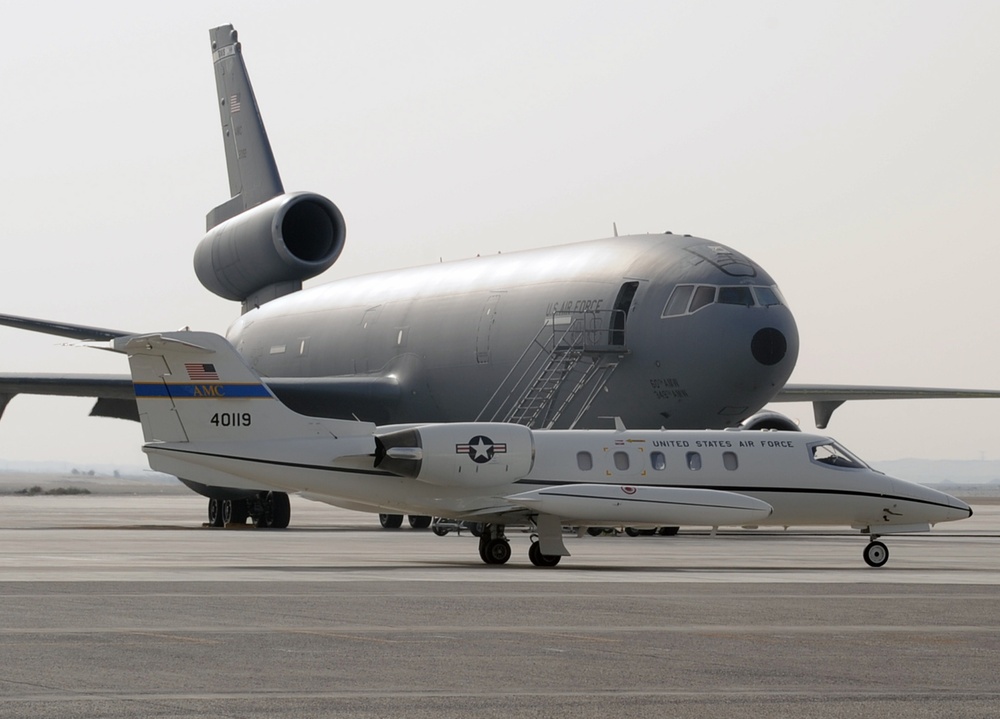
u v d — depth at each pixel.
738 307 74.38
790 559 60.41
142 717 21.67
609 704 23.22
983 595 42.69
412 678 25.70
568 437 57.59
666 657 28.66
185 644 29.86
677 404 75.69
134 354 55.16
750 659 28.45
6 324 97.12
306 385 90.69
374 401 92.25
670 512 55.41
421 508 56.25
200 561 55.06
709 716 22.23
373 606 37.69
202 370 55.31
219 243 113.56
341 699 23.45
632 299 76.94
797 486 58.72
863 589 44.50
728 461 58.38
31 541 72.12
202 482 55.53
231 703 22.97
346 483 55.69
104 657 27.88
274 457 55.28
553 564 55.16
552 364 79.94
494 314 85.19
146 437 55.50
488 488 55.78
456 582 45.41
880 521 59.62
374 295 98.38
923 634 32.84
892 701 23.73
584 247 83.12
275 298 112.81
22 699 23.11
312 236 111.12
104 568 50.59
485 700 23.50
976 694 24.52
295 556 59.12
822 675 26.47
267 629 32.53
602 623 34.34
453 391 88.50
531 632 32.47
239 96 119.81
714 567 54.62
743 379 74.19
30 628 32.38
